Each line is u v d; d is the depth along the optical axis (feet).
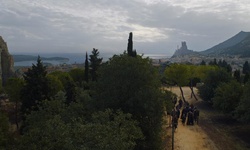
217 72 175.22
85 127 44.57
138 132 63.26
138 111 82.89
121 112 62.08
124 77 86.53
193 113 124.36
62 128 45.75
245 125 127.13
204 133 110.01
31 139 46.65
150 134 82.69
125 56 91.61
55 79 152.66
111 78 87.20
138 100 81.92
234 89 137.18
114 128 52.65
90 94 96.17
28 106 117.70
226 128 123.44
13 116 144.56
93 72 179.52
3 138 59.62
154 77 89.92
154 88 86.17
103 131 45.16
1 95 173.99
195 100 193.16
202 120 136.98
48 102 75.56
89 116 77.56
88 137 43.29
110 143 43.98
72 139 43.24
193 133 108.58
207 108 169.78
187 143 96.68
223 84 148.15
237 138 108.78
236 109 119.75
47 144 44.68
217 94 145.89
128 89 85.56
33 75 122.72
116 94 84.74
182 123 121.90
